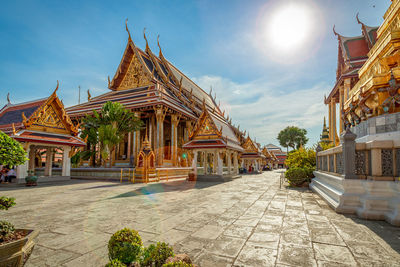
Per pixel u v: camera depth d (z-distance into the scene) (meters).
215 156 18.31
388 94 7.84
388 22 9.41
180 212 6.20
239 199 8.38
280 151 84.38
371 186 5.47
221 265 3.02
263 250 3.54
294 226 4.81
